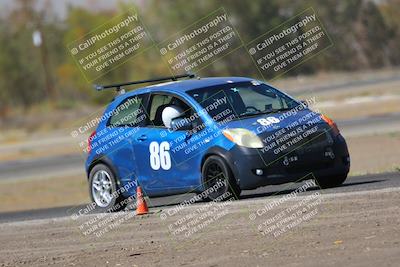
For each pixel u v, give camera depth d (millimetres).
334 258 18234
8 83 196000
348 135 68938
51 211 37250
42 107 163000
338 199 25859
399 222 21266
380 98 109250
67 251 24219
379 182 30000
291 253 19406
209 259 20031
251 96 29812
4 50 195750
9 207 50844
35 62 195250
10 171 75250
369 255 18062
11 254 25016
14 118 151125
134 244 23719
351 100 110750
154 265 20188
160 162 29828
